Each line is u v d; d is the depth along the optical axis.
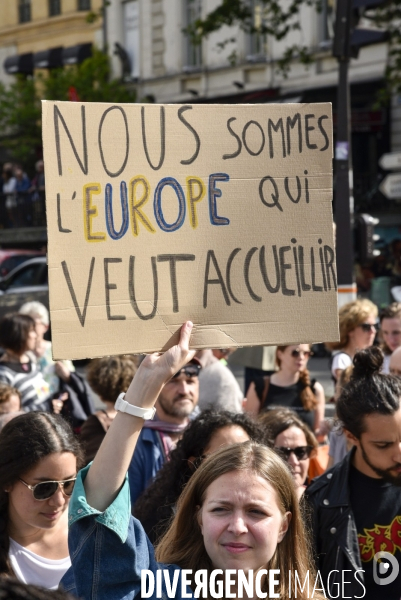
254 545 2.64
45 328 7.73
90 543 2.50
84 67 31.70
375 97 25.36
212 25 21.20
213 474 2.73
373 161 26.39
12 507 3.32
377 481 3.59
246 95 27.95
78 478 2.57
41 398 6.73
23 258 21.61
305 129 3.13
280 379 6.54
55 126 2.86
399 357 5.17
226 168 3.05
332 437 5.32
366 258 11.06
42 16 35.34
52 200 2.84
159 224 2.96
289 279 3.08
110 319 2.87
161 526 3.77
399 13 17.92
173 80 30.22
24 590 1.79
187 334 2.92
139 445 4.82
